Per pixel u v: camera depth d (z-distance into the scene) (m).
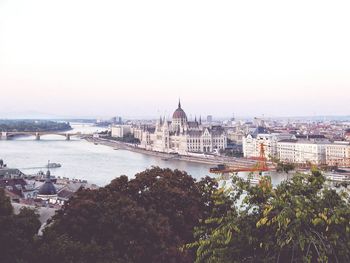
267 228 40.53
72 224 73.06
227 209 47.59
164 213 83.69
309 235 37.50
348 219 38.31
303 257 36.19
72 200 83.12
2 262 66.19
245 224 41.00
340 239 38.69
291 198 40.47
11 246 66.81
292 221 37.97
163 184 87.62
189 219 83.38
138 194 88.00
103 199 83.31
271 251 39.88
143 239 72.31
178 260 71.31
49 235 69.31
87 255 65.38
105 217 73.44
